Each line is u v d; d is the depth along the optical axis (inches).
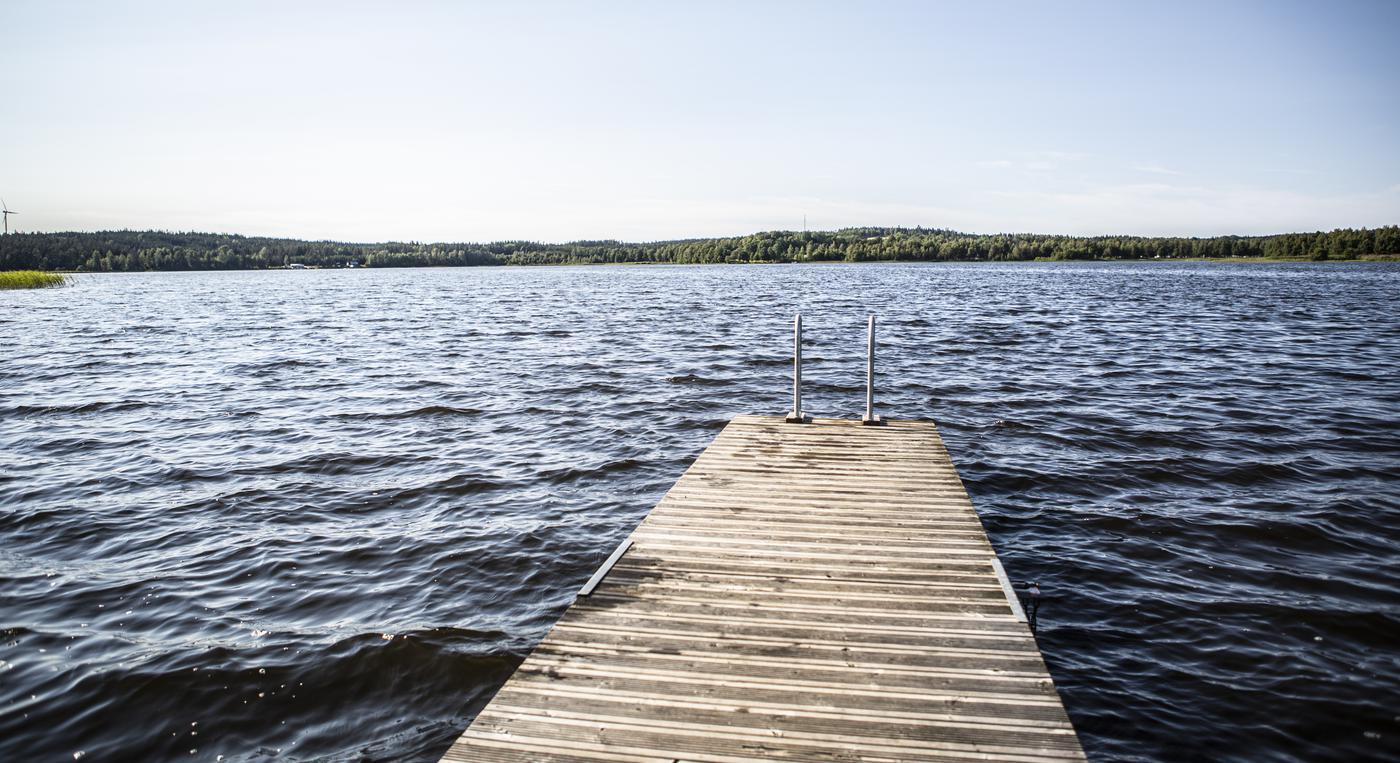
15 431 499.8
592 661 158.4
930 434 344.5
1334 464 406.3
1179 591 266.7
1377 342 942.4
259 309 1692.9
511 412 550.3
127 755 184.4
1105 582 274.4
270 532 322.0
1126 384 649.0
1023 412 540.1
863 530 228.5
